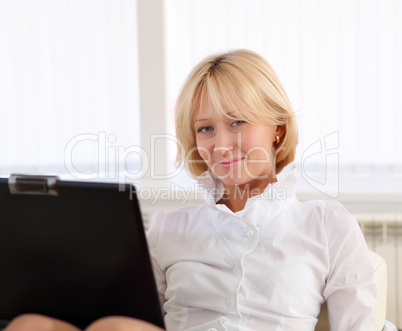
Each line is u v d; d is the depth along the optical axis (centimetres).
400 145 276
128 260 100
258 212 133
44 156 304
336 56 275
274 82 135
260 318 126
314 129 280
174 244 141
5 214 103
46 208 100
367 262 128
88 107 301
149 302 102
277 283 126
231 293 128
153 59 289
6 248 106
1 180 100
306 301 127
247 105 129
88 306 106
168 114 297
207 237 136
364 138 278
